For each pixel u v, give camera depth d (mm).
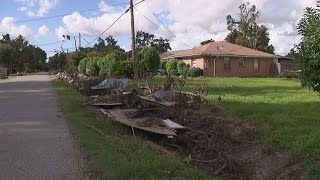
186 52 50125
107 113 13078
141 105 13773
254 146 8961
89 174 6547
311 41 9281
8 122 12141
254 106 13992
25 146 8711
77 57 60000
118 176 6215
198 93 16969
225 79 36312
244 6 66438
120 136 9719
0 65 87312
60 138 9547
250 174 8094
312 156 7543
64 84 34250
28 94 23391
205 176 6727
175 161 7227
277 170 7746
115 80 22562
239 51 47219
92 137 9414
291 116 11805
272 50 68688
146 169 6551
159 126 10352
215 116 12023
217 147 9172
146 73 29844
